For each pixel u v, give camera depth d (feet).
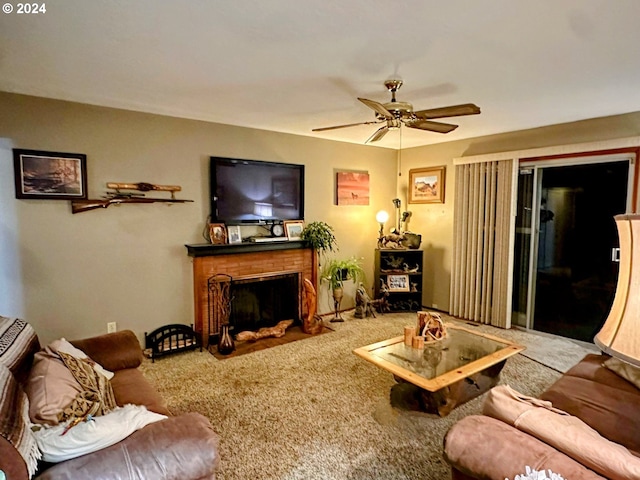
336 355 11.84
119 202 11.07
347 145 16.61
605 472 3.70
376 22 5.87
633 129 11.46
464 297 15.98
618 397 6.61
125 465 4.18
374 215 17.87
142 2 5.27
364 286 17.72
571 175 13.19
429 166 17.22
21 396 4.68
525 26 5.99
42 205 10.10
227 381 10.03
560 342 13.06
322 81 8.61
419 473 6.55
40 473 4.04
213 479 4.69
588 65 7.66
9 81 8.70
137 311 11.72
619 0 5.20
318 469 6.65
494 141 14.87
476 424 4.50
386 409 8.62
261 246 13.50
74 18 5.74
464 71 7.98
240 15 5.65
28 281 10.02
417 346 9.03
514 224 14.30
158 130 11.73
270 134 14.17
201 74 8.20
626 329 2.72
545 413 4.51
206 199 12.81
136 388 6.85
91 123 10.63
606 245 12.48
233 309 13.70
